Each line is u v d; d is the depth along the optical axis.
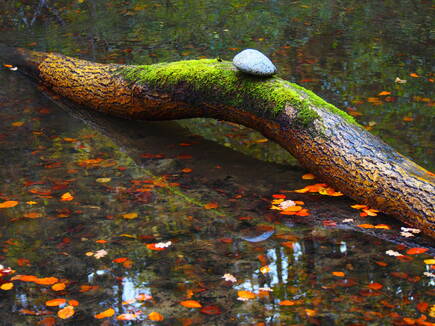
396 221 3.38
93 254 3.01
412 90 5.43
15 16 8.60
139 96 4.72
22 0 9.62
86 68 5.35
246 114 4.21
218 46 7.04
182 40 7.34
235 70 4.28
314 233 3.23
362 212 3.49
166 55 6.68
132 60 6.48
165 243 3.10
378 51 6.66
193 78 4.36
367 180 3.51
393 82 5.65
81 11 8.95
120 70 4.96
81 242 3.13
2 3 9.41
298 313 2.49
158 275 2.81
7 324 2.45
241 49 6.88
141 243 3.12
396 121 4.71
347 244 3.10
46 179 3.90
